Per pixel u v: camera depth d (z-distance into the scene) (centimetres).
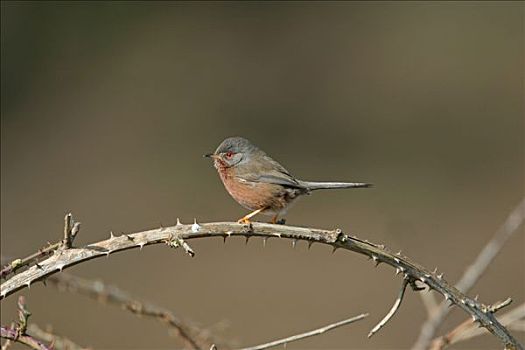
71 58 1855
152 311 612
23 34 1838
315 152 1789
